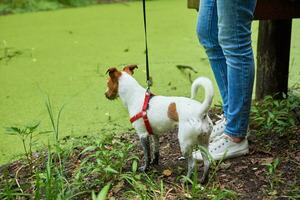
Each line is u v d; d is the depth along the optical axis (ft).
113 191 6.63
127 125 9.38
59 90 11.68
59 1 22.80
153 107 6.51
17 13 21.57
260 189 6.43
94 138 8.63
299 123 8.32
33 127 7.28
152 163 7.19
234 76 6.75
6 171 7.68
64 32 17.75
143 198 6.07
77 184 6.54
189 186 6.56
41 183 6.55
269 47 9.53
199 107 6.14
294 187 6.37
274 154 7.33
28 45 16.08
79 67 13.47
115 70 6.78
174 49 14.83
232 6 6.31
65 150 7.95
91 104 10.64
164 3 23.04
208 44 7.23
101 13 21.13
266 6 7.89
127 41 16.07
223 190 6.21
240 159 7.23
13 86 12.14
